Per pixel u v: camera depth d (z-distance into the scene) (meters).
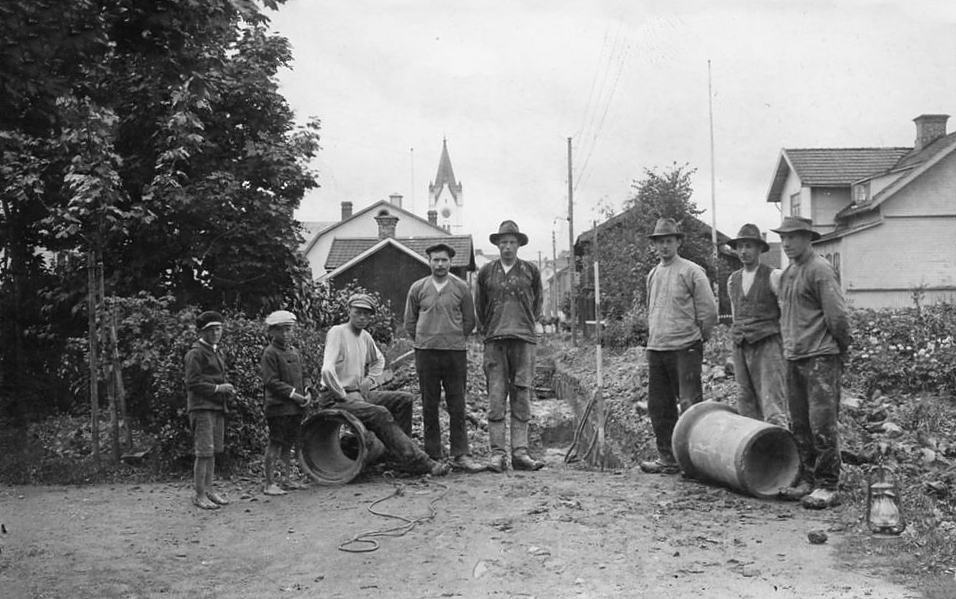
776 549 6.30
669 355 9.17
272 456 8.77
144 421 11.73
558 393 22.64
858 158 39.09
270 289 17.17
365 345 9.99
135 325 10.88
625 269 30.78
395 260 41.84
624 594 5.44
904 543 6.24
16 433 12.71
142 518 7.87
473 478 9.26
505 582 5.77
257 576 6.10
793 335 7.71
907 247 34.03
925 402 10.84
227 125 16.83
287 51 17.48
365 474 9.57
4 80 6.80
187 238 15.80
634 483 8.79
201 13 7.68
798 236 7.57
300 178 17.00
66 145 10.86
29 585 5.95
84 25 6.88
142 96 14.51
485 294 10.09
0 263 15.73
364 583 5.86
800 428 7.88
